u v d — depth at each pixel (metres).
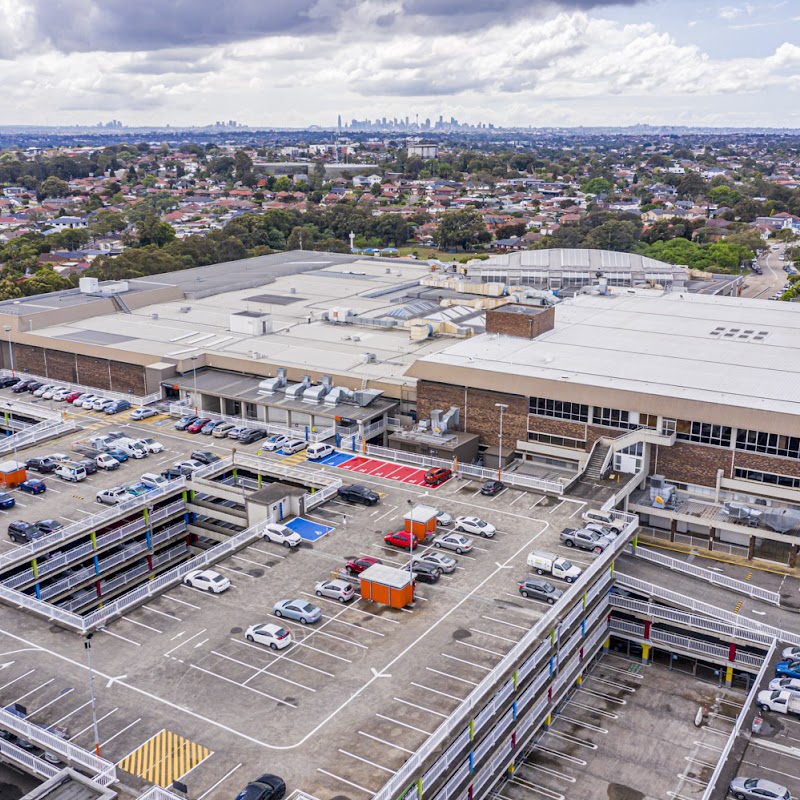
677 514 86.00
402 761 50.06
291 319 145.50
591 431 94.75
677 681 73.81
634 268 190.38
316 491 90.88
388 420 107.94
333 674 58.44
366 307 152.62
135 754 50.84
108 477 94.19
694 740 65.81
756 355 106.00
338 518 82.69
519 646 59.72
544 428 97.81
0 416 121.50
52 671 59.12
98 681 57.88
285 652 61.00
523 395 97.88
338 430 104.38
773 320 124.44
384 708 54.78
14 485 91.19
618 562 82.38
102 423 112.31
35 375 135.62
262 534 79.06
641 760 63.50
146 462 98.50
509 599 67.81
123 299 155.00
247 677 58.16
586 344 112.00
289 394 110.12
